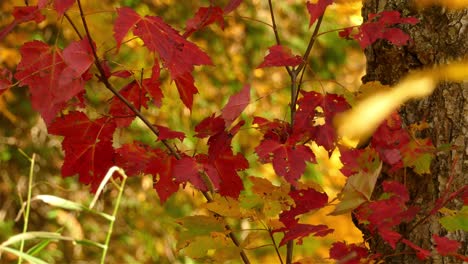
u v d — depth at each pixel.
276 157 1.37
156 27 1.35
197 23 1.52
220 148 1.44
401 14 1.52
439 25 1.49
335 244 1.42
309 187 1.48
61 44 3.64
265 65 1.42
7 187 3.66
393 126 1.39
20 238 1.13
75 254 3.54
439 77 1.48
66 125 1.51
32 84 1.41
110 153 1.51
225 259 1.49
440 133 1.50
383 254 1.51
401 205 1.37
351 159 1.37
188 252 1.49
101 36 3.60
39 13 1.45
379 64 1.56
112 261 3.59
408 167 1.52
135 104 1.60
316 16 1.34
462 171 1.49
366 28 1.42
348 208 1.36
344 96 1.41
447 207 1.50
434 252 1.50
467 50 1.48
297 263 1.45
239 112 1.36
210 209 1.47
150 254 3.65
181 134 1.51
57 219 3.62
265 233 1.52
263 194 1.48
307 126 1.39
